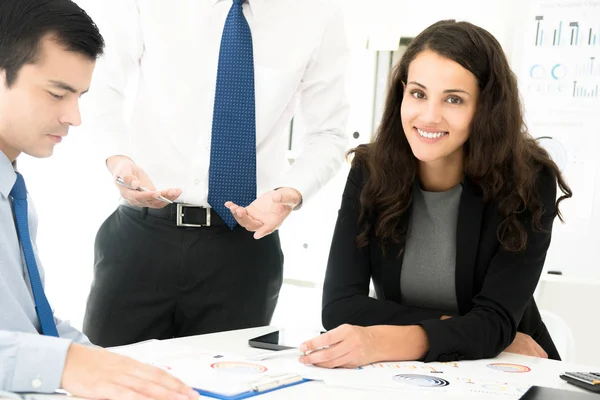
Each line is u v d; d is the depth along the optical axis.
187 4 1.73
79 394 0.89
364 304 1.49
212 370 1.06
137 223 1.70
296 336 1.37
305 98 1.92
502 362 1.29
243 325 1.73
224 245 1.70
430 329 1.28
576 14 2.94
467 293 1.54
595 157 2.93
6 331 0.90
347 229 1.61
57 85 1.05
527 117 3.01
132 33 1.75
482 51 1.43
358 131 3.12
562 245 2.98
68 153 3.42
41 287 1.12
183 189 1.71
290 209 1.70
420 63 1.45
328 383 1.04
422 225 1.58
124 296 1.70
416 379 1.10
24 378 0.88
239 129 1.73
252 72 1.73
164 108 1.74
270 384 0.99
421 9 3.08
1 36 1.03
